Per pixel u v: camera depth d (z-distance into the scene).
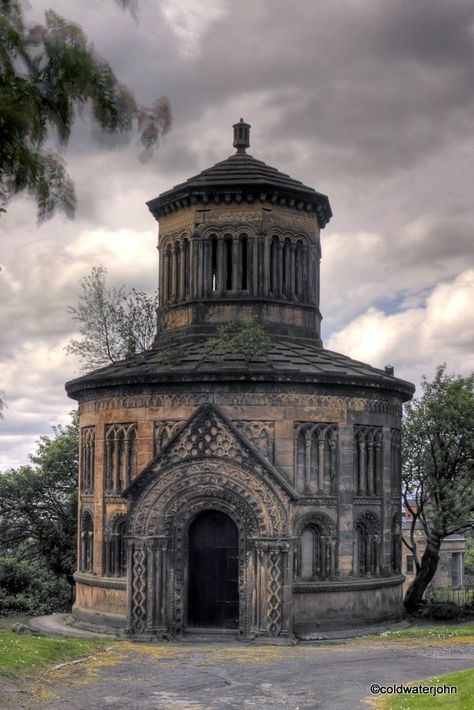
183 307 43.53
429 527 48.47
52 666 29.17
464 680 25.55
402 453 48.38
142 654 32.62
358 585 38.81
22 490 56.53
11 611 53.31
